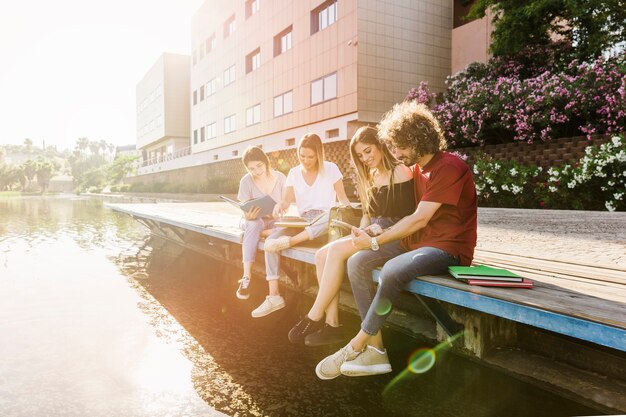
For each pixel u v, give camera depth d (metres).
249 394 2.27
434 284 2.06
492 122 11.11
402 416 2.01
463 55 16.53
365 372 2.25
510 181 9.47
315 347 2.92
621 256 3.14
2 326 3.41
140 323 3.48
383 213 2.61
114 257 6.74
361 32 14.81
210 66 27.95
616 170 7.89
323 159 3.57
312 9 16.92
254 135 22.25
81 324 3.46
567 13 11.06
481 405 2.07
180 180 34.75
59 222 13.23
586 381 2.09
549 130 9.71
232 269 5.68
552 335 2.35
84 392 2.29
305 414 2.04
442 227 2.23
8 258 6.66
